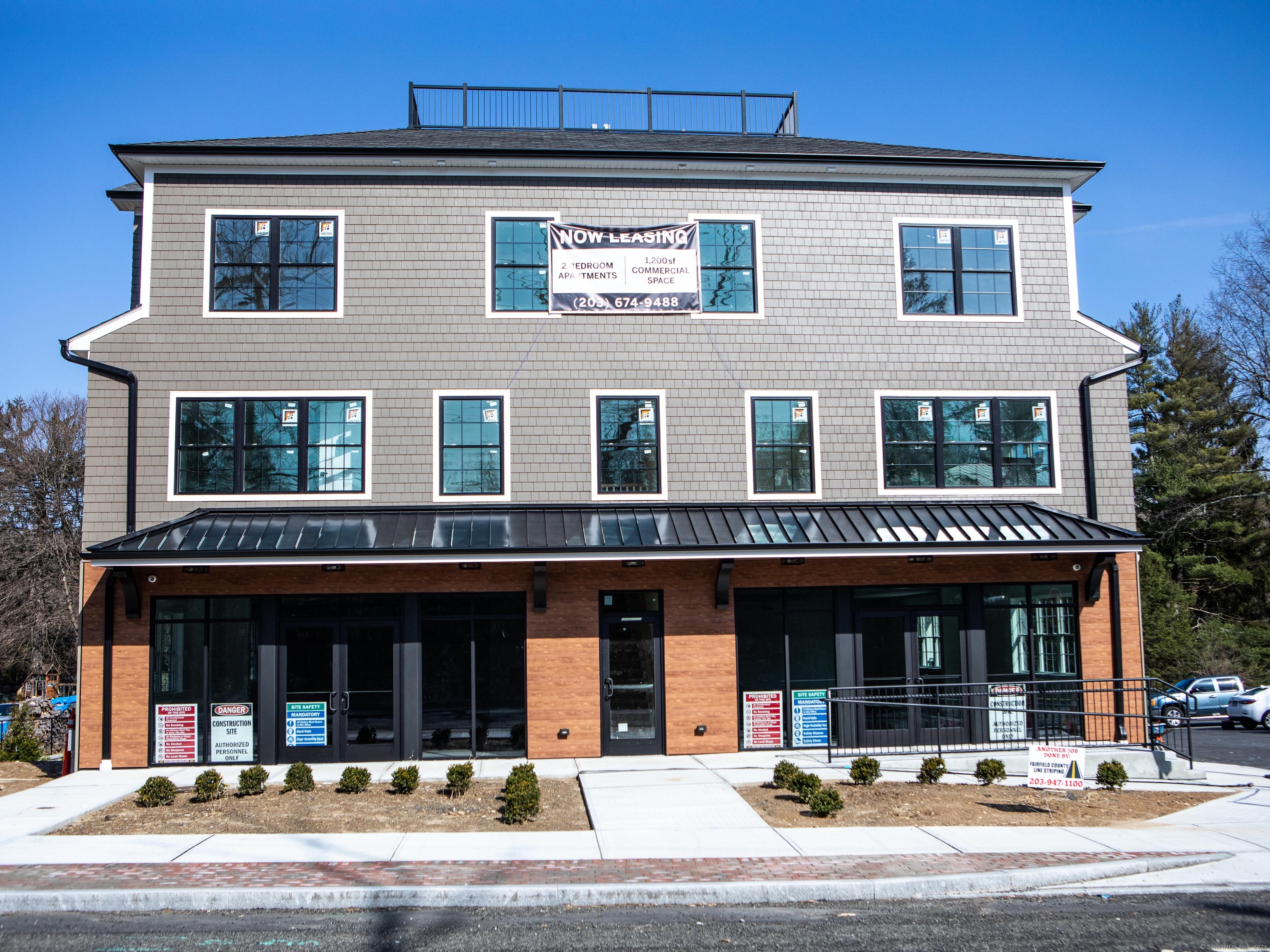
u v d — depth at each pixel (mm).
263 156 17000
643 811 12195
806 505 17469
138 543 15312
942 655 17453
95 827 11445
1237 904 8859
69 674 39750
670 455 17469
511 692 16391
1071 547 16719
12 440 41094
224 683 15977
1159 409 49281
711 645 16812
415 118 24188
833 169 18250
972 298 18656
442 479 17000
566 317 17547
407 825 11500
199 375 16766
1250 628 40281
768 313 18016
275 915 8445
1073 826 11664
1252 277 40469
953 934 7996
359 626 16219
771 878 9234
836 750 16859
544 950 7590
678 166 17859
